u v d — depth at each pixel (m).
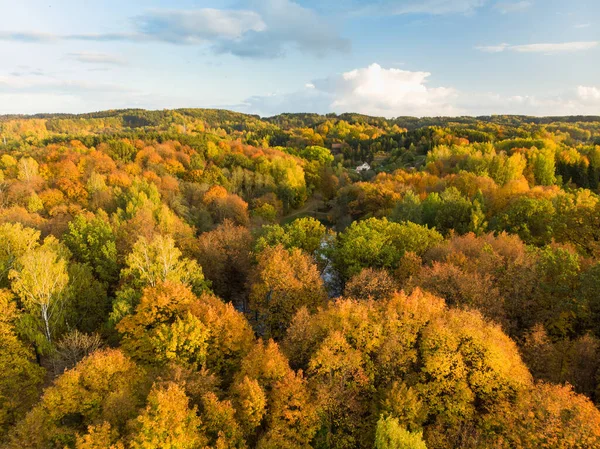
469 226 69.25
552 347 32.44
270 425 28.31
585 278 37.06
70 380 28.64
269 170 137.75
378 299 42.59
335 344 31.61
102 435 23.98
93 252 61.56
